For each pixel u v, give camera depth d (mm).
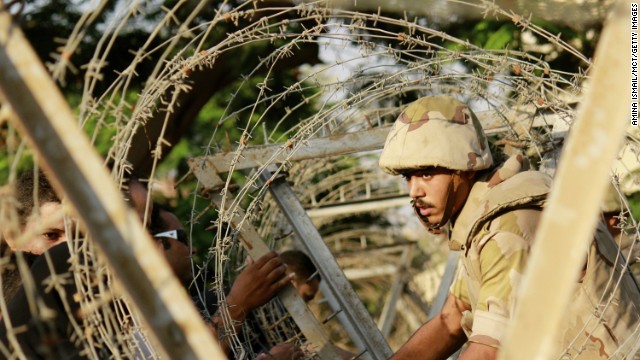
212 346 1937
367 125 6320
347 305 5582
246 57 8430
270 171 5781
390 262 11445
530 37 7379
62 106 1909
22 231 3900
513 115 5422
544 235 1847
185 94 8367
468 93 5297
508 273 3859
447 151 4105
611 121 1810
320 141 5691
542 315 1854
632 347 3951
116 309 3113
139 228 1937
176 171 10117
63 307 3504
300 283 6766
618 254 4168
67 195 1911
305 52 8711
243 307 5008
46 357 3459
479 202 4137
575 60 7430
